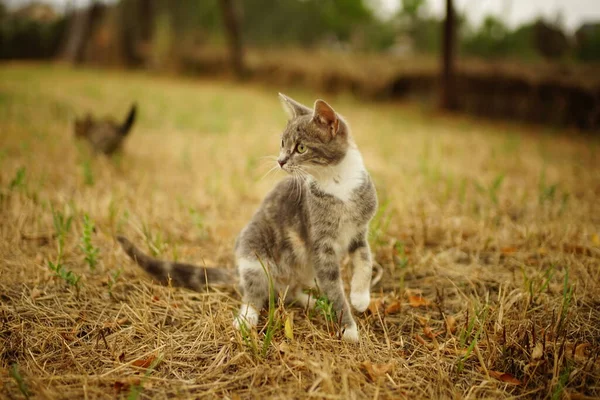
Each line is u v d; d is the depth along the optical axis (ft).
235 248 11.13
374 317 10.33
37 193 15.71
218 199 17.43
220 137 28.94
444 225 14.69
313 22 133.49
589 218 15.69
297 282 10.88
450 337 9.52
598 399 7.45
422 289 11.55
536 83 41.14
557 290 10.98
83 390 7.64
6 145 22.47
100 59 81.35
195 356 8.81
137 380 7.90
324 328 9.85
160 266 11.12
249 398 7.62
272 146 26.37
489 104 44.34
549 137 34.37
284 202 10.59
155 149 25.13
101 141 21.85
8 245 12.49
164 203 16.65
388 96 52.75
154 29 91.25
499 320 9.34
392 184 19.10
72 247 12.82
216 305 10.69
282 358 8.52
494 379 8.11
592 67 42.60
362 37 116.78
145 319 9.62
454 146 28.37
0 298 10.40
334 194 9.87
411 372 8.39
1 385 7.63
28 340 9.01
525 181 20.49
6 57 89.10
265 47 81.87
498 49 68.80
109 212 14.65
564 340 8.45
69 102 37.68
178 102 43.39
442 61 45.24
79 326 9.55
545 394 7.83
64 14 92.89
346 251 10.56
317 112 9.82
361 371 8.39
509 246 13.50
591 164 24.57
